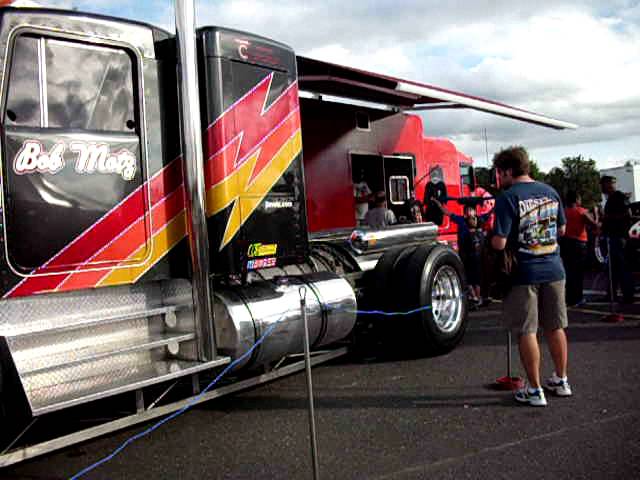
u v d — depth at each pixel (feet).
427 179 37.65
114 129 13.41
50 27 12.42
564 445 12.52
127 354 13.87
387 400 16.12
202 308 14.30
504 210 14.84
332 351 19.38
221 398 17.02
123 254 13.34
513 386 16.44
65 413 14.10
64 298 12.74
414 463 12.04
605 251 37.58
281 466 12.29
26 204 11.91
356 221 32.12
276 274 18.16
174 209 14.34
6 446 11.50
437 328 20.12
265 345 15.62
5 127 11.70
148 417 13.44
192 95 14.14
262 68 16.03
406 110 34.40
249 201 15.56
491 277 15.24
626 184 93.91
